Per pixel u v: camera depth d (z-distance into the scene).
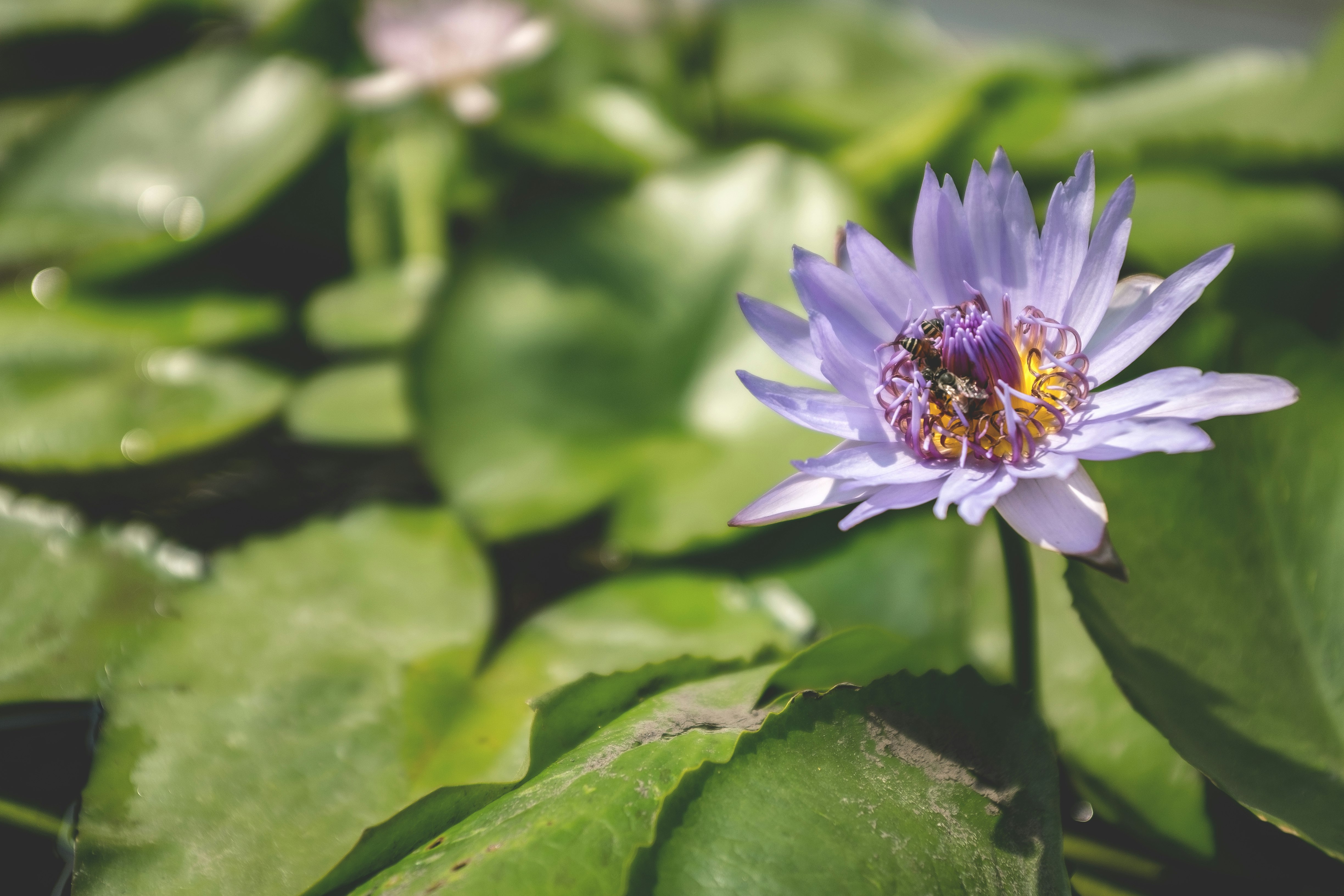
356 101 0.69
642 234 0.62
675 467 0.57
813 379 0.57
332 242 0.79
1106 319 0.45
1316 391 0.48
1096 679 0.49
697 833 0.41
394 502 0.58
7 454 0.58
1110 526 0.47
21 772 0.48
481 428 0.58
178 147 0.76
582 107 0.83
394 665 0.51
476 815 0.44
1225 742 0.44
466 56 0.69
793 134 0.79
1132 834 0.47
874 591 0.53
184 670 0.50
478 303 0.61
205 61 0.81
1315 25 1.13
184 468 0.60
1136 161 0.68
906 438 0.45
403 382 0.61
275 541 0.55
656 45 0.93
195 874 0.45
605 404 0.59
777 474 0.55
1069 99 0.74
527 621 0.54
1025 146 0.74
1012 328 0.46
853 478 0.44
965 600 0.52
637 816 0.42
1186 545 0.47
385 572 0.54
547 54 0.92
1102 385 0.46
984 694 0.45
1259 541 0.47
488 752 0.48
